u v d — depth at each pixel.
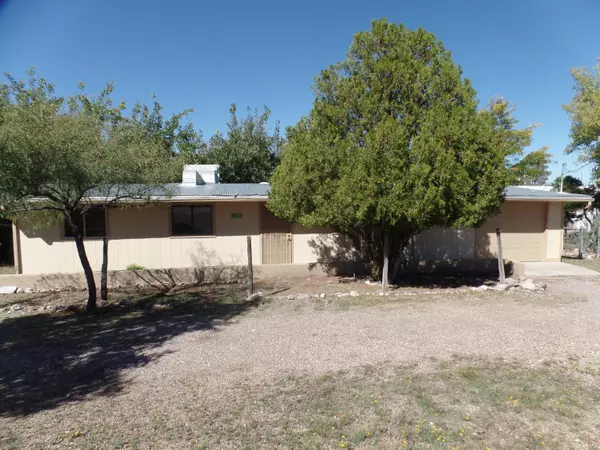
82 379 4.64
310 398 3.91
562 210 13.95
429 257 12.88
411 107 8.48
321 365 4.79
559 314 6.89
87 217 11.25
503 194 9.67
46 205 7.88
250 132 24.95
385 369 4.60
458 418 3.46
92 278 8.10
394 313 7.11
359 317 6.90
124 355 5.40
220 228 11.98
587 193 21.08
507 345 5.35
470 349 5.22
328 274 11.91
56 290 10.21
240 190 12.43
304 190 8.55
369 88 8.77
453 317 6.78
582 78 19.66
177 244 11.74
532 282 9.46
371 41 8.85
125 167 7.21
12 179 6.10
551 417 3.45
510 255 13.62
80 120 6.79
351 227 9.66
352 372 4.54
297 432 3.29
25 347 5.84
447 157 7.58
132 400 4.02
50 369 4.97
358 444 3.10
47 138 6.21
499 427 3.31
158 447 3.13
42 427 3.49
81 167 6.68
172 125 24.61
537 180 29.88
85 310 7.96
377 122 8.48
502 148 8.79
